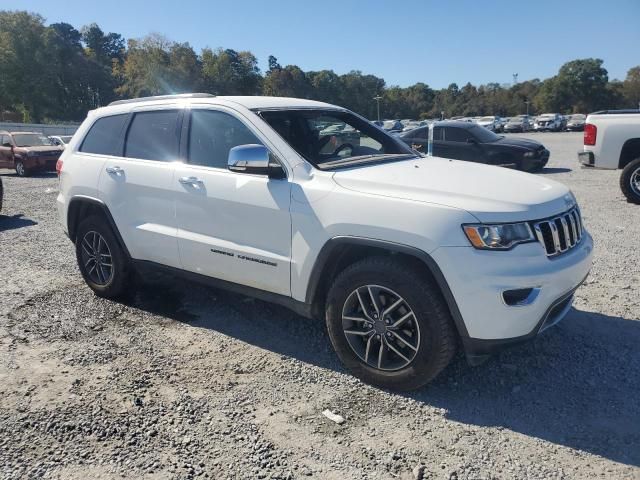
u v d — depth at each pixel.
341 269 3.65
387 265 3.26
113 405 3.28
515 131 57.88
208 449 2.86
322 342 4.17
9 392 3.43
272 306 4.88
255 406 3.27
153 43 86.56
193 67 89.38
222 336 4.28
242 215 3.84
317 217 3.46
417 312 3.18
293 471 2.68
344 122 4.54
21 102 78.56
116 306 4.93
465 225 3.03
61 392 3.44
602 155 9.47
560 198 3.45
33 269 6.18
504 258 3.02
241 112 4.03
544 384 3.48
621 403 3.24
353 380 3.58
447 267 3.03
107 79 99.88
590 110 107.50
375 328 3.39
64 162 5.27
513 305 3.03
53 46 81.25
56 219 9.67
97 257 5.09
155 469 2.70
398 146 4.68
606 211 8.91
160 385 3.53
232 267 3.96
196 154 4.24
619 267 5.75
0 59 74.94
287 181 3.65
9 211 10.69
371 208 3.28
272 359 3.89
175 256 4.34
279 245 3.69
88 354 3.97
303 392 3.43
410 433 2.99
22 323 4.54
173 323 4.54
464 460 2.76
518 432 2.99
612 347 3.94
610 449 2.82
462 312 3.06
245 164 3.63
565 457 2.77
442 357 3.19
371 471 2.68
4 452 2.84
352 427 3.05
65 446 2.89
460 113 125.44
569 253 3.36
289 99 4.56
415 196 3.23
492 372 3.64
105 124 5.04
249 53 101.31
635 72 110.31
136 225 4.58
